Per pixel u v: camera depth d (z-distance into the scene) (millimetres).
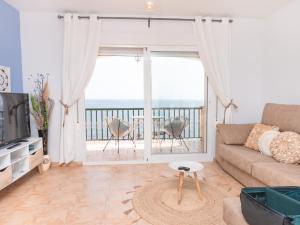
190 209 2328
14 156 2914
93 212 2275
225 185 2936
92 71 3684
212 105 4043
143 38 3814
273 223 1124
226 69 3906
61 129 3713
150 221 2109
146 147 4004
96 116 5574
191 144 4258
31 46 3678
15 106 3002
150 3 3230
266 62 3928
